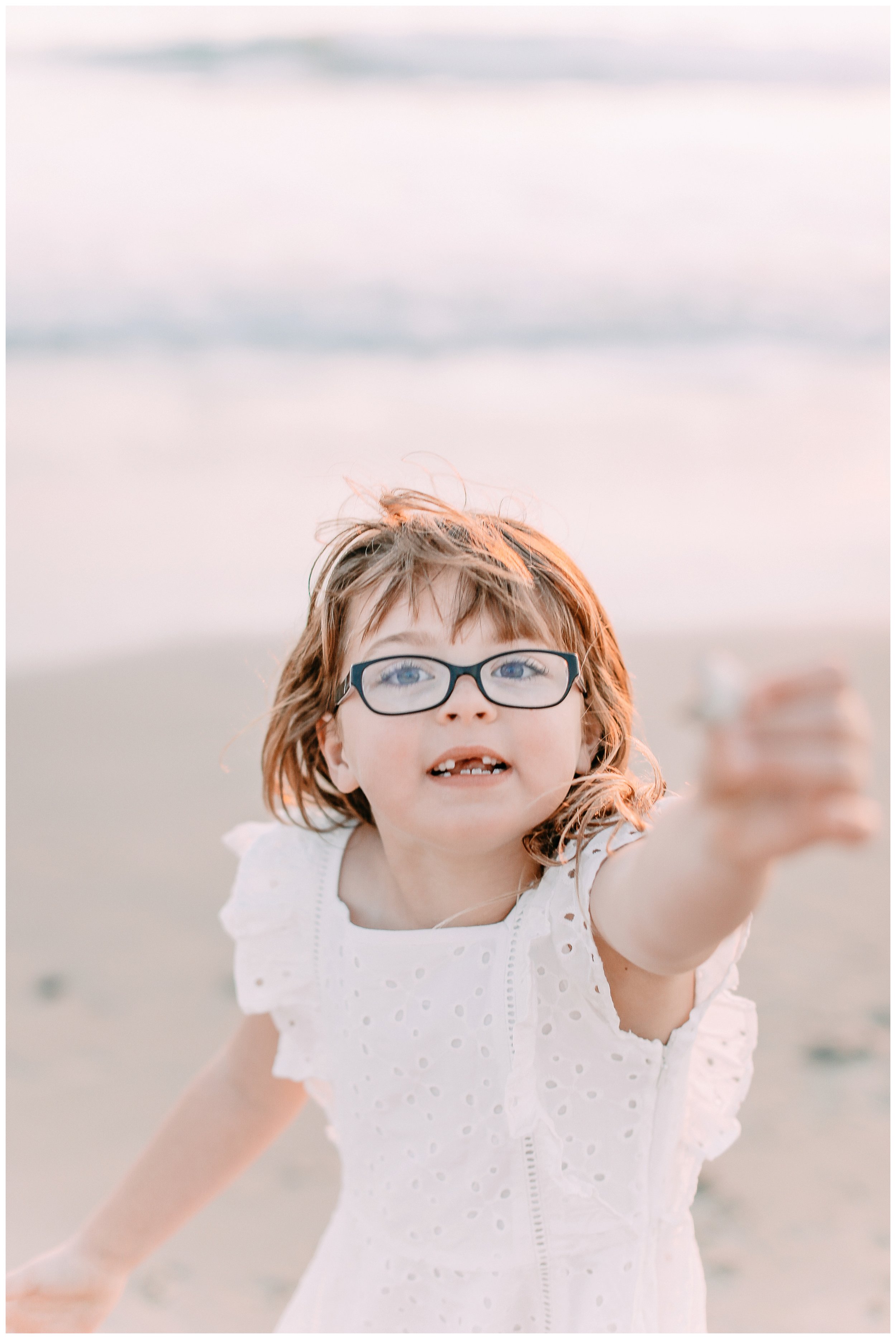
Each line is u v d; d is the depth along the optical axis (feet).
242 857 6.06
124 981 10.27
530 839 5.02
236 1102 6.28
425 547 5.07
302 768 5.90
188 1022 9.78
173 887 11.66
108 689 15.72
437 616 4.90
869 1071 9.14
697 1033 5.33
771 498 21.21
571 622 5.19
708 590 17.89
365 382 26.89
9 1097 8.86
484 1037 5.04
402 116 35.35
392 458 22.52
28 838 12.39
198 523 19.92
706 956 4.02
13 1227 7.64
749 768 2.70
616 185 33.86
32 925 10.97
